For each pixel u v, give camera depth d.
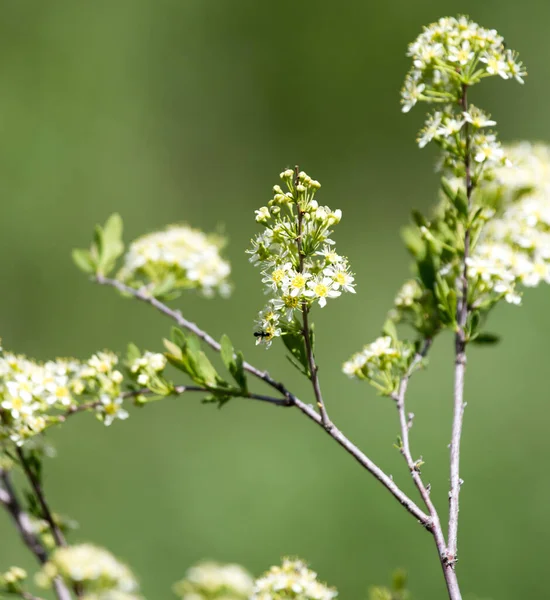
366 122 18.81
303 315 3.81
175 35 19.64
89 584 4.15
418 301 4.84
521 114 18.16
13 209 17.36
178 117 19.08
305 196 3.76
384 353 4.42
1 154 17.78
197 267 5.30
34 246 16.89
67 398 4.26
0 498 4.55
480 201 4.93
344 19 19.42
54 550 4.58
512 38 18.80
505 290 4.46
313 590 4.05
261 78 19.42
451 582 3.64
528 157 5.21
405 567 11.59
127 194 18.23
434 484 12.33
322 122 19.00
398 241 16.83
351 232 17.41
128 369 4.34
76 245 17.17
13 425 4.22
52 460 12.41
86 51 19.14
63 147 18.25
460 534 11.94
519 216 4.83
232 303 15.02
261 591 4.08
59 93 18.59
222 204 18.69
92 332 15.38
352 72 19.19
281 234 3.76
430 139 4.48
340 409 13.31
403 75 18.98
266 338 3.83
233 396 4.07
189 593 4.62
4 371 4.25
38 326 15.67
